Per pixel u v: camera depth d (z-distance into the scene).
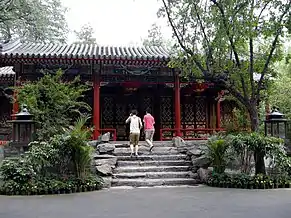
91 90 18.97
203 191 9.64
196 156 12.38
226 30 10.82
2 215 6.54
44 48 17.36
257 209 6.88
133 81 16.92
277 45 11.41
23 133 11.83
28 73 16.02
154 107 19.52
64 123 12.91
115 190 10.11
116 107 19.28
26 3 23.64
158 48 18.61
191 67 11.87
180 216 6.23
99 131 16.66
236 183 10.40
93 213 6.62
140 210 6.87
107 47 19.06
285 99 17.50
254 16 10.79
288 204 7.46
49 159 10.37
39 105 12.61
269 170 11.32
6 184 9.58
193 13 11.44
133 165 12.27
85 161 10.56
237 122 15.81
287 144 13.16
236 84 12.05
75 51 16.80
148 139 13.84
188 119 19.67
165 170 11.95
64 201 8.16
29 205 7.64
